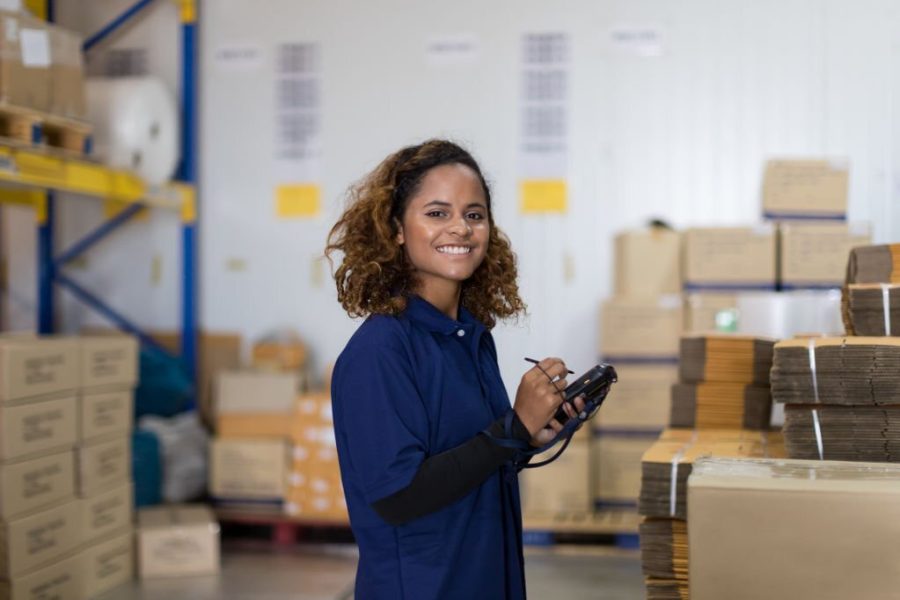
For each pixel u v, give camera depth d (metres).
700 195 4.74
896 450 1.64
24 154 3.53
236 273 5.12
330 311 5.06
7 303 5.25
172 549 3.98
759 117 4.69
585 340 4.83
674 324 4.23
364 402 1.46
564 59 4.83
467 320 1.74
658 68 4.77
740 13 4.70
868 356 1.64
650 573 1.73
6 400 3.11
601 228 4.82
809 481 1.37
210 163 5.13
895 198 4.58
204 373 5.14
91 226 5.22
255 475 4.50
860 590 1.31
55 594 3.38
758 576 1.34
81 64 3.78
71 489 3.50
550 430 1.52
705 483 1.37
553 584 3.83
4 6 3.38
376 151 4.99
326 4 5.02
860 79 4.61
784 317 3.98
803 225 4.05
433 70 4.93
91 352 3.60
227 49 5.10
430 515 1.50
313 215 5.05
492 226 1.82
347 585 3.87
